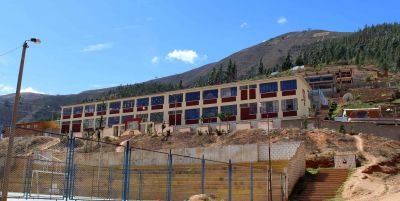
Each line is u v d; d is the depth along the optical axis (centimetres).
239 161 4572
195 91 8162
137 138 7194
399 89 11181
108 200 3281
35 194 3719
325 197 3825
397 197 3372
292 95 7225
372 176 4212
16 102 1977
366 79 14425
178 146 6419
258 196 3884
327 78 13812
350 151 5038
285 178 3838
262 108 7406
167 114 8350
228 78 18662
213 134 6625
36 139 7719
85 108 9456
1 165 4106
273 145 4544
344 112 8519
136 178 4622
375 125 6138
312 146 5362
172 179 4431
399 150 5131
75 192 4262
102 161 5178
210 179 4266
